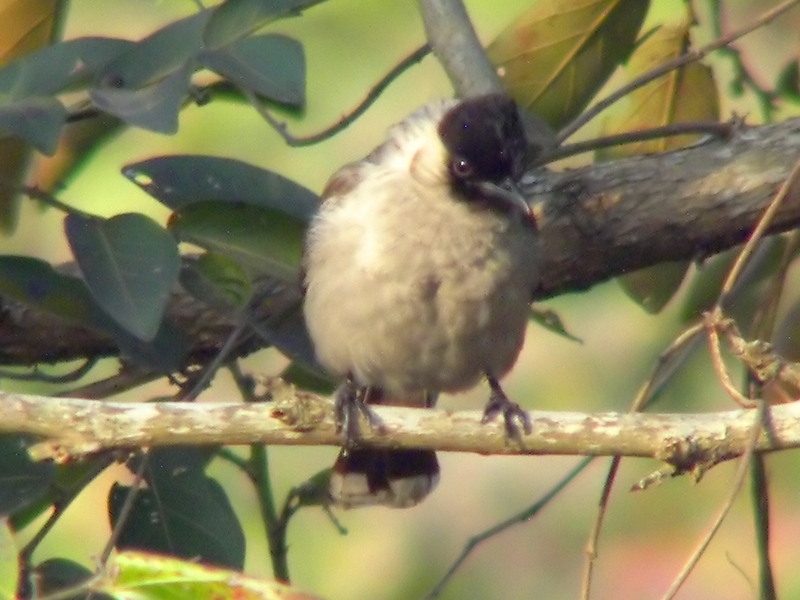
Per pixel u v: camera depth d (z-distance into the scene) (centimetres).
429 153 959
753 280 1084
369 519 1312
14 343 988
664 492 1273
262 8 812
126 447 757
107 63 809
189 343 966
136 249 794
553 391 1239
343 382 988
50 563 857
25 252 1249
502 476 1333
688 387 1166
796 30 1267
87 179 1156
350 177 995
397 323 952
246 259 891
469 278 943
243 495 1245
